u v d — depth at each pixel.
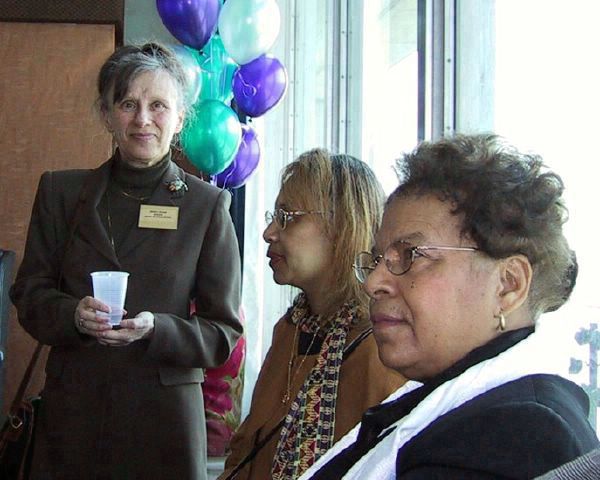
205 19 3.35
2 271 2.75
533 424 0.72
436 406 0.83
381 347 0.92
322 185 1.40
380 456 0.84
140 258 2.03
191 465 1.99
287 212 1.42
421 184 0.91
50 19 3.41
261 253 4.31
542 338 0.87
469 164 0.89
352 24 3.72
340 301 1.39
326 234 1.39
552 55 1.62
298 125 4.54
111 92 2.07
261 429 1.46
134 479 1.96
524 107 1.75
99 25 3.46
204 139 3.26
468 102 1.98
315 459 1.27
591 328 1.44
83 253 2.03
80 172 2.18
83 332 1.91
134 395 1.98
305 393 1.32
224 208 2.16
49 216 2.10
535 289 0.88
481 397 0.80
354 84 3.68
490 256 0.86
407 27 2.71
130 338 1.87
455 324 0.87
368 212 1.39
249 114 3.71
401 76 2.85
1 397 2.78
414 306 0.88
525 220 0.86
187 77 2.28
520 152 0.92
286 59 4.61
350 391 1.29
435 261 0.88
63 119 3.41
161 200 2.09
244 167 3.77
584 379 1.45
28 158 3.39
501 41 1.91
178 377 2.01
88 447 1.96
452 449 0.73
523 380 0.81
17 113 3.39
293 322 1.51
